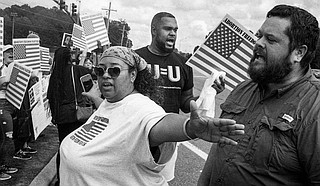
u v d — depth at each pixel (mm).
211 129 1609
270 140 1951
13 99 4855
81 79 4598
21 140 5988
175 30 3850
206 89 2686
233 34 3172
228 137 1610
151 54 3908
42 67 7895
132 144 2094
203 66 3248
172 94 3896
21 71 4746
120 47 2371
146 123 2025
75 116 4406
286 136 1909
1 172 5172
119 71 2283
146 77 2412
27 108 5809
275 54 1995
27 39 5848
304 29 1957
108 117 2266
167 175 2316
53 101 4488
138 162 2113
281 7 2039
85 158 2199
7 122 5422
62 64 4512
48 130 8445
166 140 1930
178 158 6992
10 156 6105
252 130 2045
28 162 5910
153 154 2096
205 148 7863
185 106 4059
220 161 2158
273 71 2004
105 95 2316
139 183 2156
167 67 3904
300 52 1995
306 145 1839
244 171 2023
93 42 6359
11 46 5773
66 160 2283
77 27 7828
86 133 2324
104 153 2170
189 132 1760
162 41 3816
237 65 3189
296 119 1899
